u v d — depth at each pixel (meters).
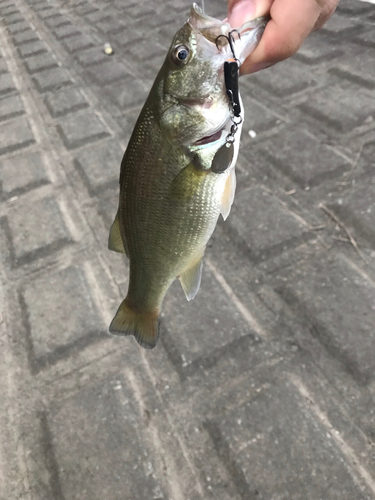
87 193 0.68
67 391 0.43
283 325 0.46
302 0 0.25
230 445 0.37
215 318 0.47
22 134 0.86
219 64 0.26
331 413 0.38
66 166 0.75
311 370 0.41
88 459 0.38
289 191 0.60
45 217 0.64
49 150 0.80
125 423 0.40
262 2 0.26
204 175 0.27
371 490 0.33
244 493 0.35
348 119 0.69
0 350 0.48
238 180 0.64
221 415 0.39
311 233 0.54
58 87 1.01
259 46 0.26
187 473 0.36
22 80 1.09
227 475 0.36
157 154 0.27
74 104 0.92
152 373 0.43
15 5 1.65
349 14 0.98
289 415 0.38
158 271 0.29
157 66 1.00
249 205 0.59
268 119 0.75
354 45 0.88
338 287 0.47
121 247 0.31
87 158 0.75
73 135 0.82
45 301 0.52
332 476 0.34
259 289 0.49
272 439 0.37
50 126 0.87
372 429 0.37
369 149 0.63
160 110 0.26
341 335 0.43
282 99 0.79
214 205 0.28
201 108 0.26
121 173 0.28
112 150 0.76
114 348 0.46
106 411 0.41
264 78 0.85
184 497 0.35
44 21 1.44
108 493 0.36
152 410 0.41
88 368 0.45
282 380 0.41
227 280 0.51
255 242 0.54
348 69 0.81
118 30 1.23
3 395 0.44
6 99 1.01
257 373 0.42
